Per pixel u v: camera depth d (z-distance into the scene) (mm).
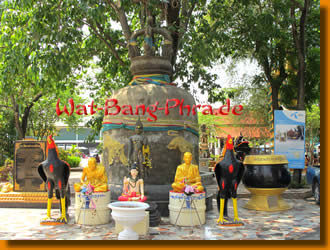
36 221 8078
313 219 8102
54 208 9648
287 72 16922
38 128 28469
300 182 13547
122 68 15617
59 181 7801
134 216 6082
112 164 9242
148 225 6973
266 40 16094
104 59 16484
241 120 23125
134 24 17000
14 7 11773
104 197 7805
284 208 9344
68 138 46875
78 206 7812
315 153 31875
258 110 21625
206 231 7008
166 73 10125
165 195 8531
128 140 8750
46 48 11156
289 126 13039
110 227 7461
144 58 9898
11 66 11000
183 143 9133
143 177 8398
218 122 29781
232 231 6988
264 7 15766
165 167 8891
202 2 13078
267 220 8047
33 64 10852
